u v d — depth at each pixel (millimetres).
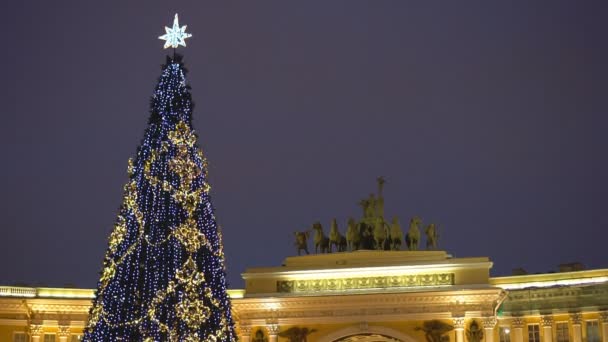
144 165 48406
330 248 72938
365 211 74250
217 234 49656
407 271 68750
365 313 68125
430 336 66562
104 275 47094
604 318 67688
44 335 70000
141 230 47062
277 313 69500
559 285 71000
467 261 68000
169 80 50500
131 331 45531
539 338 70812
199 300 47156
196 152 49906
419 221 72938
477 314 66188
